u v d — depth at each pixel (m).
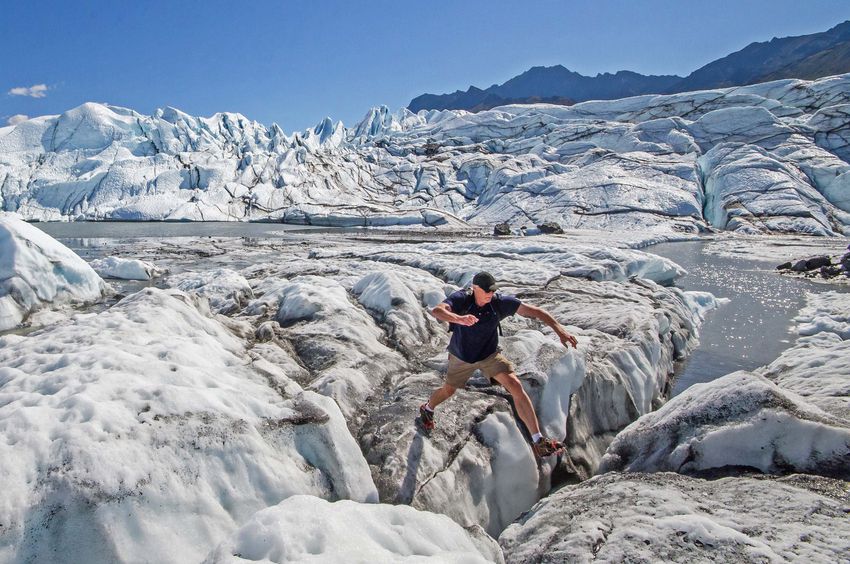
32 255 10.56
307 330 6.11
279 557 2.10
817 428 3.73
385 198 67.75
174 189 61.28
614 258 15.36
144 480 2.75
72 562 2.42
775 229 42.28
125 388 3.32
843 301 12.94
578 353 5.61
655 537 2.93
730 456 3.91
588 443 5.28
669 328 8.82
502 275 12.02
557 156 70.12
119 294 12.73
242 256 22.83
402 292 7.29
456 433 4.34
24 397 3.17
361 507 2.67
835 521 3.00
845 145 56.62
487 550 2.92
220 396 3.52
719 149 56.72
